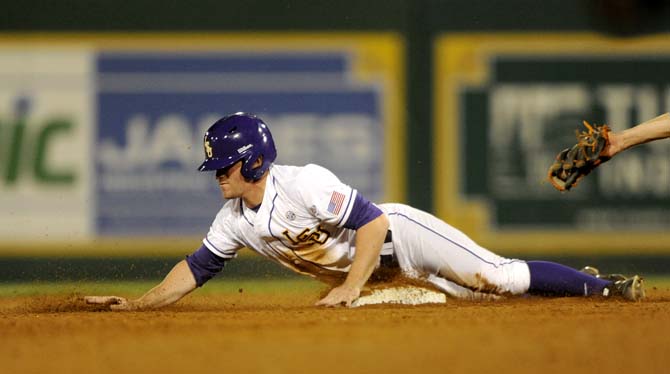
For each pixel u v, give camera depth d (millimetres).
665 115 18016
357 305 18344
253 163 17047
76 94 35750
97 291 30391
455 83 36219
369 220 17344
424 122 36125
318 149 35906
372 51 36125
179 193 35469
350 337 13195
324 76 36062
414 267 19312
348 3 36156
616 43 36406
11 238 35094
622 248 35719
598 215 35844
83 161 35500
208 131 17234
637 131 17797
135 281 34406
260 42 36062
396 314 16016
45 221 35250
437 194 36031
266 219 17484
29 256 35031
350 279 17547
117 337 13641
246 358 11547
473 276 19172
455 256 19016
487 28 36375
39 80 35688
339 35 36125
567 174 18078
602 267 35781
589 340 12836
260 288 30609
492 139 36156
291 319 15414
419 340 12852
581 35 36438
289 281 33375
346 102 36062
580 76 36375
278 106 35938
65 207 35312
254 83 35938
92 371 10891
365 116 36062
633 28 36406
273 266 34000
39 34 35750
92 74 35812
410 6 36188
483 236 35969
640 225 35812
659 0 36281
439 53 36250
